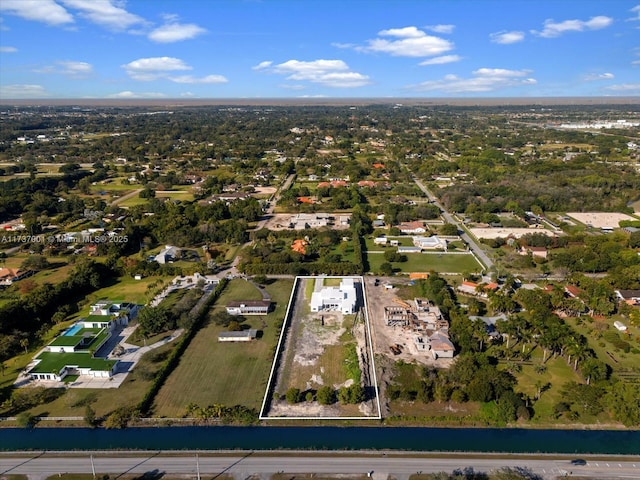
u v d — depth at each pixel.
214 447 90.44
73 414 99.38
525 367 115.38
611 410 96.88
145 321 130.38
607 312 139.50
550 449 89.88
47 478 82.19
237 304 146.00
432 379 109.31
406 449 89.25
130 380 111.12
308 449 88.81
